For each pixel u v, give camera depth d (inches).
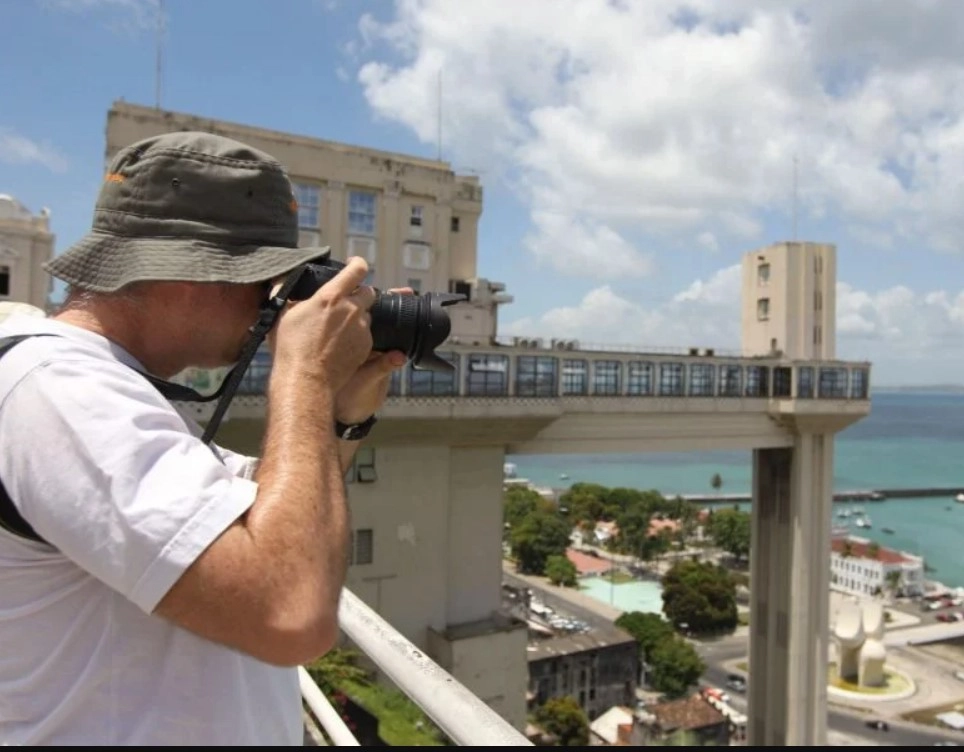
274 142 1076.5
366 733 675.4
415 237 1208.2
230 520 59.5
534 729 1930.4
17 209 949.8
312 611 58.9
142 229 74.0
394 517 1018.7
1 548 61.7
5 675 62.6
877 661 2773.1
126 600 62.9
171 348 75.8
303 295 78.7
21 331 68.4
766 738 1466.5
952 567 4805.6
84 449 58.7
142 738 61.6
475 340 1309.1
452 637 1027.3
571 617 3196.4
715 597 3420.3
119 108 939.3
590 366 1198.9
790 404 1366.9
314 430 68.4
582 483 6097.4
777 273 1680.6
